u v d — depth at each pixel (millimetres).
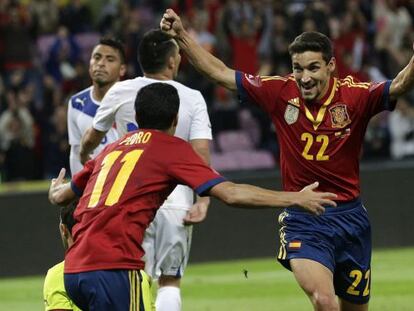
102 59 22656
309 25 47719
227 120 47219
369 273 18781
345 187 18297
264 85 18469
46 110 45562
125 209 15617
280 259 18359
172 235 20719
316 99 18141
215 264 36969
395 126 47781
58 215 35781
